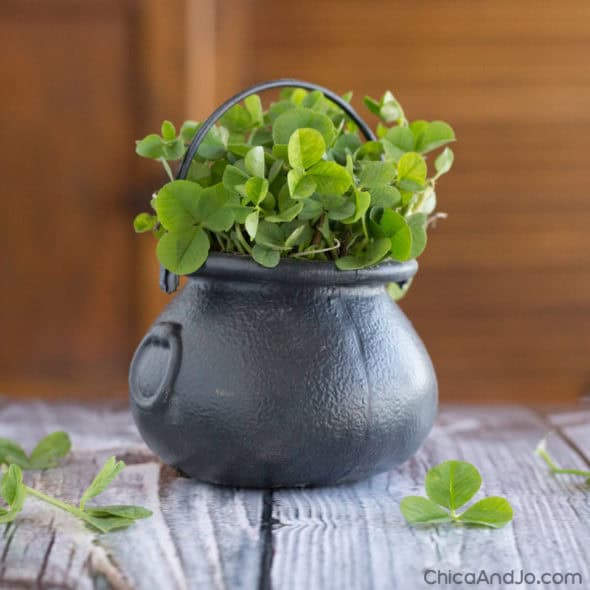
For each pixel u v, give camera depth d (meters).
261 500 0.55
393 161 0.55
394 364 0.55
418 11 0.96
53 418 0.65
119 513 0.53
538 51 0.97
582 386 1.01
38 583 0.49
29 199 1.00
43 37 0.97
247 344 0.54
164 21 0.96
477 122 0.98
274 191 0.54
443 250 1.00
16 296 1.02
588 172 0.98
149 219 0.56
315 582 0.49
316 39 0.97
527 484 0.57
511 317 1.01
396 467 0.58
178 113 0.97
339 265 0.53
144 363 0.55
